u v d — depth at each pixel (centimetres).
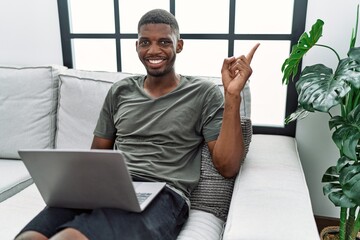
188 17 167
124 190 80
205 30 167
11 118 161
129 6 172
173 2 165
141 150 115
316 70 113
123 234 79
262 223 81
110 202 85
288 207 89
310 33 112
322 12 140
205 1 162
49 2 177
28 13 181
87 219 80
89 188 83
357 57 103
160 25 115
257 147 138
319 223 165
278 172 111
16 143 160
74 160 77
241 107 136
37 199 123
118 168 75
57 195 89
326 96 98
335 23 139
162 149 113
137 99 122
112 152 73
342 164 107
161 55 116
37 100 160
